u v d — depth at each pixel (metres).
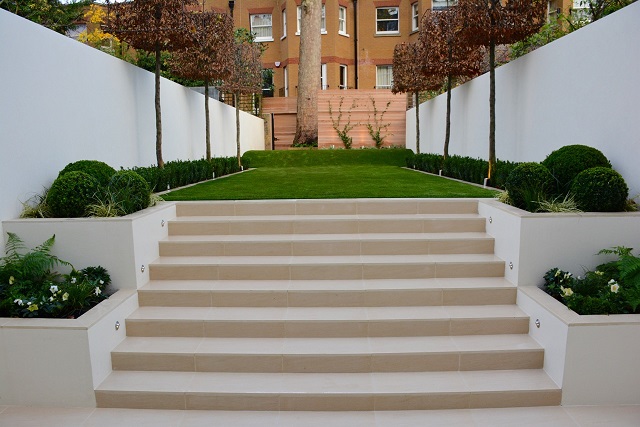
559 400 3.36
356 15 20.31
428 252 4.74
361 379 3.51
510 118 7.16
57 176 4.75
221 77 9.58
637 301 3.38
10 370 3.38
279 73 21.08
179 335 3.91
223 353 3.62
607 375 3.32
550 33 8.80
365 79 20.62
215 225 5.05
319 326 3.87
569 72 5.42
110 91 5.96
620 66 4.47
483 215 5.13
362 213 5.42
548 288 3.94
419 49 10.59
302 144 17.14
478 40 6.73
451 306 4.13
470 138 9.28
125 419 3.24
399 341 3.79
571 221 4.02
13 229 4.02
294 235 5.00
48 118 4.62
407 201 5.41
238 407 3.35
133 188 4.66
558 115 5.68
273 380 3.50
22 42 4.24
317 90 17.00
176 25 6.45
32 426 3.15
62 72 4.88
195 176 8.09
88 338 3.32
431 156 10.66
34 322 3.37
